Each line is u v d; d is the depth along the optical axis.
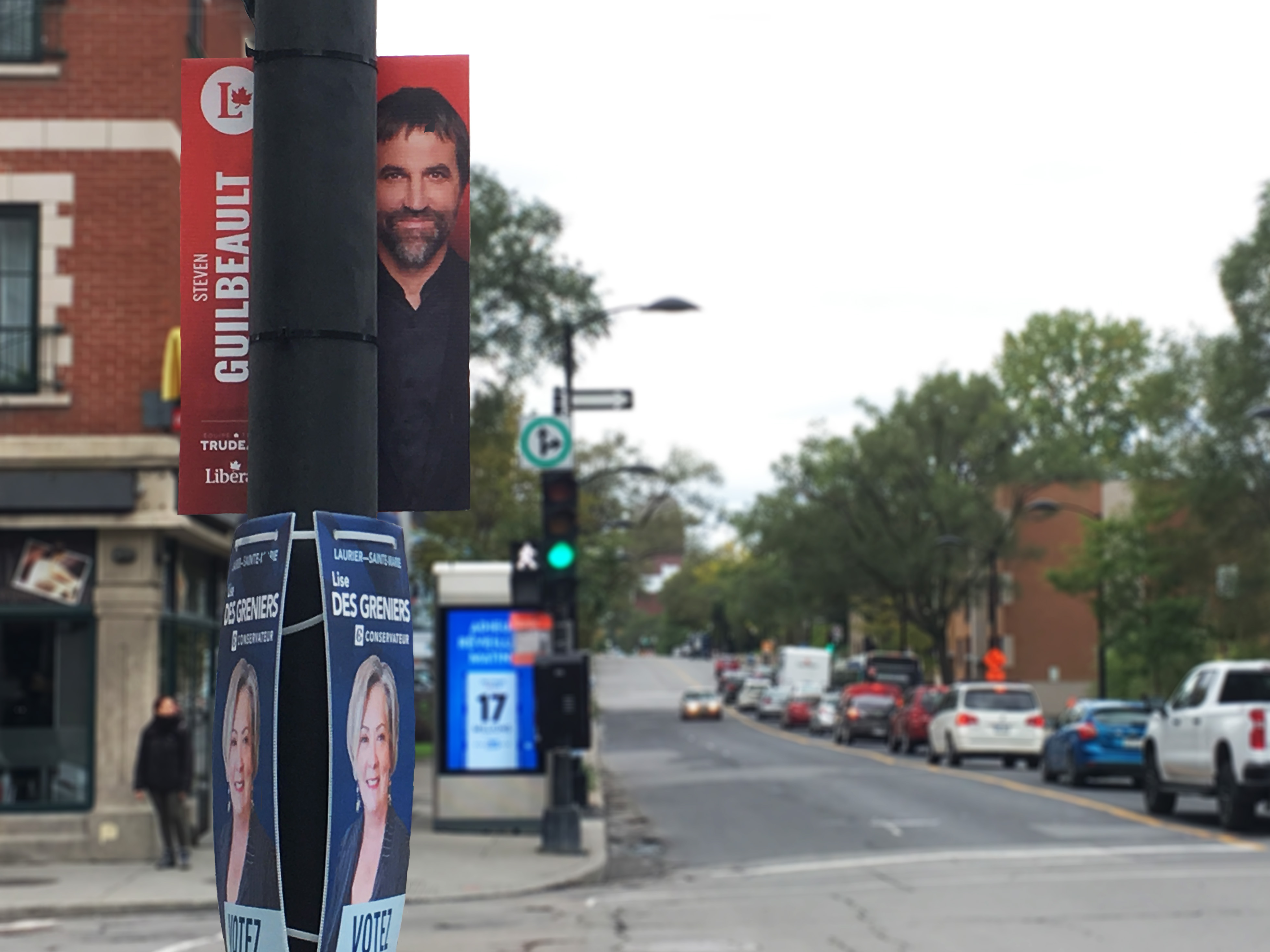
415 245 3.99
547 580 20.39
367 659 3.37
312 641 3.30
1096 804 26.42
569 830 20.08
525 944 12.84
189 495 4.12
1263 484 54.47
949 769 37.16
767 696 86.94
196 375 4.15
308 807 3.26
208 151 4.20
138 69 19.81
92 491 19.34
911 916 14.04
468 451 3.94
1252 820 21.36
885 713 54.59
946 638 85.44
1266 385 53.06
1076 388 98.88
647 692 134.88
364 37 3.60
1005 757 38.78
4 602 19.56
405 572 3.51
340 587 3.34
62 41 19.78
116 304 19.61
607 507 68.06
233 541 3.46
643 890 17.11
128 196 19.70
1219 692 22.22
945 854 19.52
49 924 14.98
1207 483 53.97
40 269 19.55
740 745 55.34
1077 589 56.59
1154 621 54.81
